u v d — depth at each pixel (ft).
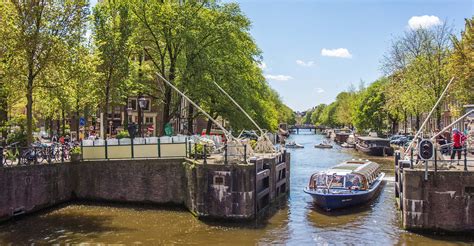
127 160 85.40
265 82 189.98
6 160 78.07
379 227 67.15
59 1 87.51
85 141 89.40
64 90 92.58
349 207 79.30
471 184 59.11
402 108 205.05
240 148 81.51
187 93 116.37
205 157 71.61
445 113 199.93
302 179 120.78
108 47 104.73
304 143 321.32
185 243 59.52
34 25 83.76
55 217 74.59
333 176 82.28
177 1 118.11
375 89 288.51
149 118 213.25
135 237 62.34
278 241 60.54
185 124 148.97
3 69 83.92
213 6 119.75
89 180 87.81
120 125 207.41
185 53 117.50
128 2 111.86
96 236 62.90
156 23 113.70
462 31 125.08
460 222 59.41
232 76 118.62
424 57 161.99
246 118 123.13
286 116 447.42
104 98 109.81
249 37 132.98
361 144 217.36
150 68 124.06
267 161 82.89
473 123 104.73
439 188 59.88
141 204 84.48
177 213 77.36
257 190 73.77
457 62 123.03
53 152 86.58
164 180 83.35
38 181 78.23
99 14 105.09
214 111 130.11
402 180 67.56
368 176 87.66
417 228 60.85
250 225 68.64
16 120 116.67
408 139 193.67
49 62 84.89
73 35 88.38
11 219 71.67
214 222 70.28
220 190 70.13
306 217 74.13
